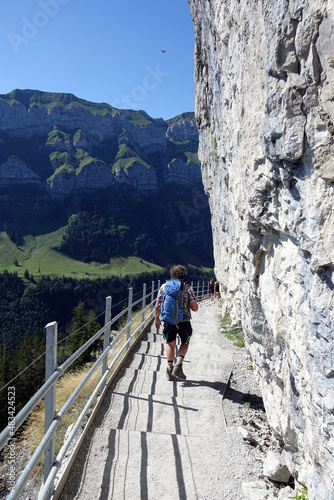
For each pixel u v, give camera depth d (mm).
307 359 2830
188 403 5285
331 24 2221
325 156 2428
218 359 7723
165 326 5969
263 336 4664
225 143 8719
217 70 9180
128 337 7340
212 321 12820
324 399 2439
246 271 5535
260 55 3930
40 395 2312
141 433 4203
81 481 3326
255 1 4035
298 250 3008
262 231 4266
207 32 10945
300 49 2631
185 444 4090
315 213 2566
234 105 6414
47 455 2820
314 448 2699
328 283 2445
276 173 3432
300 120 2744
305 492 3062
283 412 3879
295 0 2656
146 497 3232
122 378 6051
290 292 3301
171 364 6020
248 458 4000
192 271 174875
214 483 3518
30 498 3793
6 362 30875
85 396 5816
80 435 3992
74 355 3326
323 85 2389
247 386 6250
